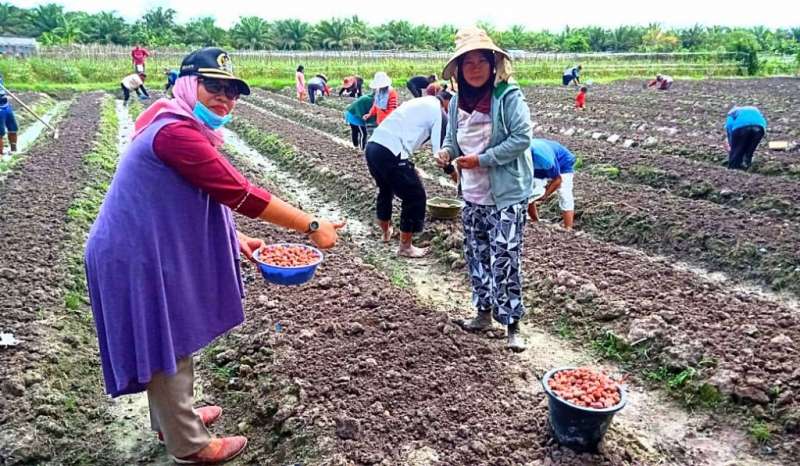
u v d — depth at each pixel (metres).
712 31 63.50
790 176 10.73
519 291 5.09
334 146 14.28
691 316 5.48
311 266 4.27
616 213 8.56
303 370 4.56
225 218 3.54
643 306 5.67
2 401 4.36
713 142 13.70
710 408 4.45
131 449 4.19
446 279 6.99
